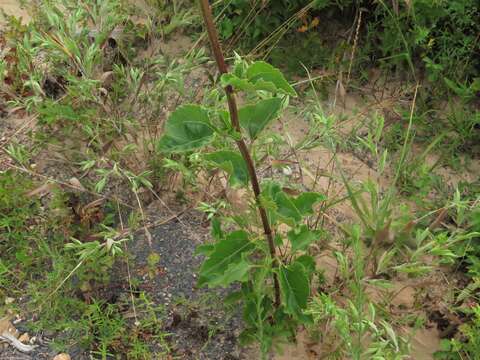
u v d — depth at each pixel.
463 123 1.73
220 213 1.44
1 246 1.45
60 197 1.45
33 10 1.84
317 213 1.51
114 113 1.60
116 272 1.42
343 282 1.32
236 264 1.05
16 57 1.72
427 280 1.43
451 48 1.79
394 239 1.31
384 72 1.88
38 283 1.33
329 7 1.94
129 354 1.25
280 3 1.86
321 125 1.51
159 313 1.35
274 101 0.95
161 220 1.52
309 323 1.13
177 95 1.78
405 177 1.61
